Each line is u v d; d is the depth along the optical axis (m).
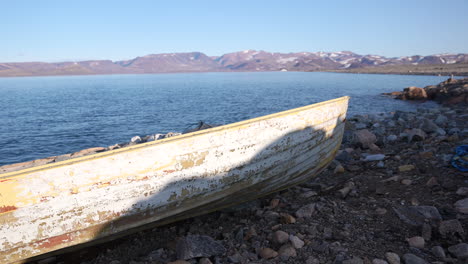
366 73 146.88
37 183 3.04
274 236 3.67
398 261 3.03
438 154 6.20
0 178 2.87
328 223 4.00
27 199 3.03
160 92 55.22
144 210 3.70
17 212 3.01
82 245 3.58
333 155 6.25
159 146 3.61
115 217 3.53
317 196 5.03
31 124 21.22
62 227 3.27
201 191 4.05
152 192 3.68
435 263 2.97
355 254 3.23
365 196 4.79
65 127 19.84
